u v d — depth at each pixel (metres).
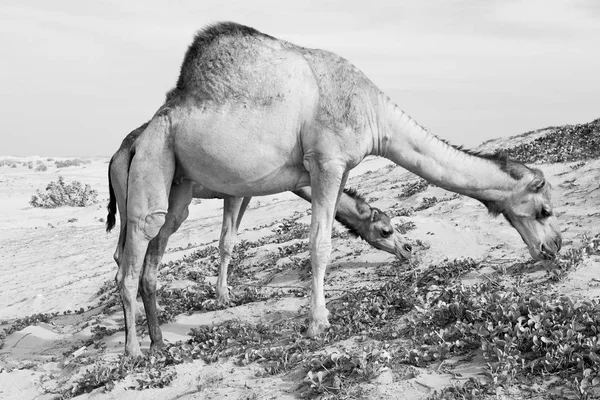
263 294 8.89
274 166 6.66
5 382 7.21
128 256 7.01
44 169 54.62
